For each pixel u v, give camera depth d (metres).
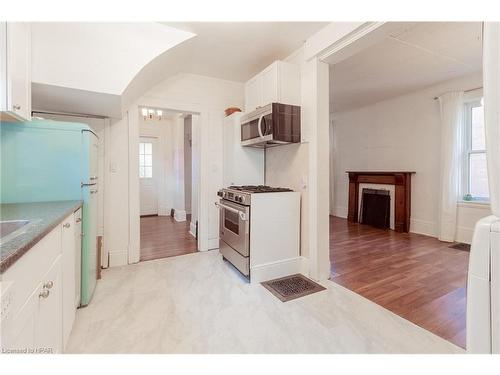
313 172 2.51
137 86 2.51
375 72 3.50
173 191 6.28
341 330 1.70
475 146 3.82
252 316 1.87
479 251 0.63
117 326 1.74
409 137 4.51
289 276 2.60
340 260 3.03
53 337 1.24
